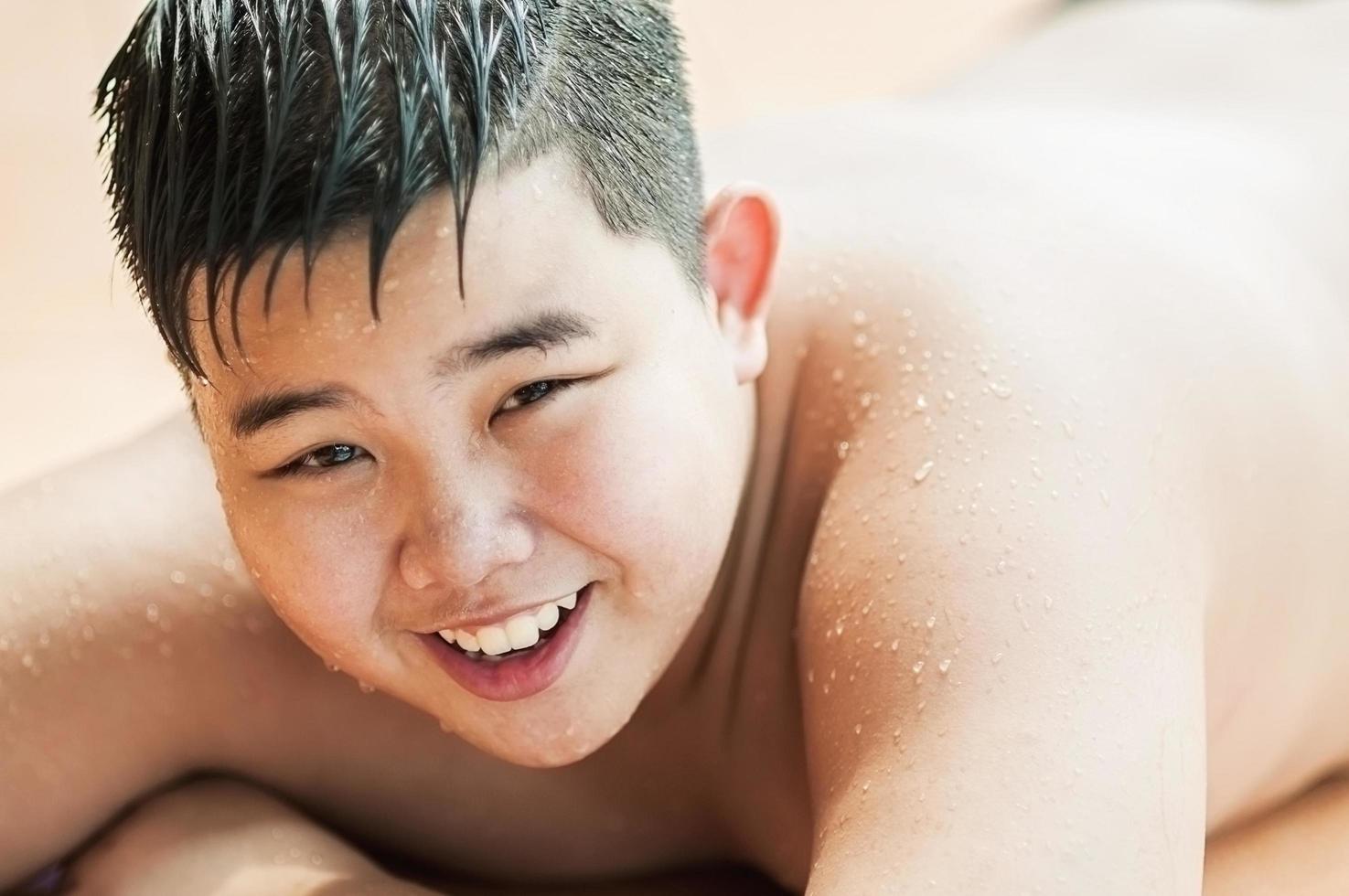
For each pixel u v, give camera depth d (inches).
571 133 38.2
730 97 118.1
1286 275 55.4
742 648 47.7
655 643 41.6
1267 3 83.6
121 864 48.0
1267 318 51.9
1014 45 84.3
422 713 49.6
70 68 120.0
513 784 50.1
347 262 35.3
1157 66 74.7
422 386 36.2
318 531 38.8
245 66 36.6
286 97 35.9
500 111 36.8
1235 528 47.3
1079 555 40.4
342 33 36.3
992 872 36.3
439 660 40.9
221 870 46.6
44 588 48.9
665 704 48.4
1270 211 58.4
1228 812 51.9
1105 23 80.4
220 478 40.0
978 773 37.7
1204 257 52.2
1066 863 36.5
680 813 50.5
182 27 37.7
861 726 40.3
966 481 41.8
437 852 51.2
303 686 49.6
